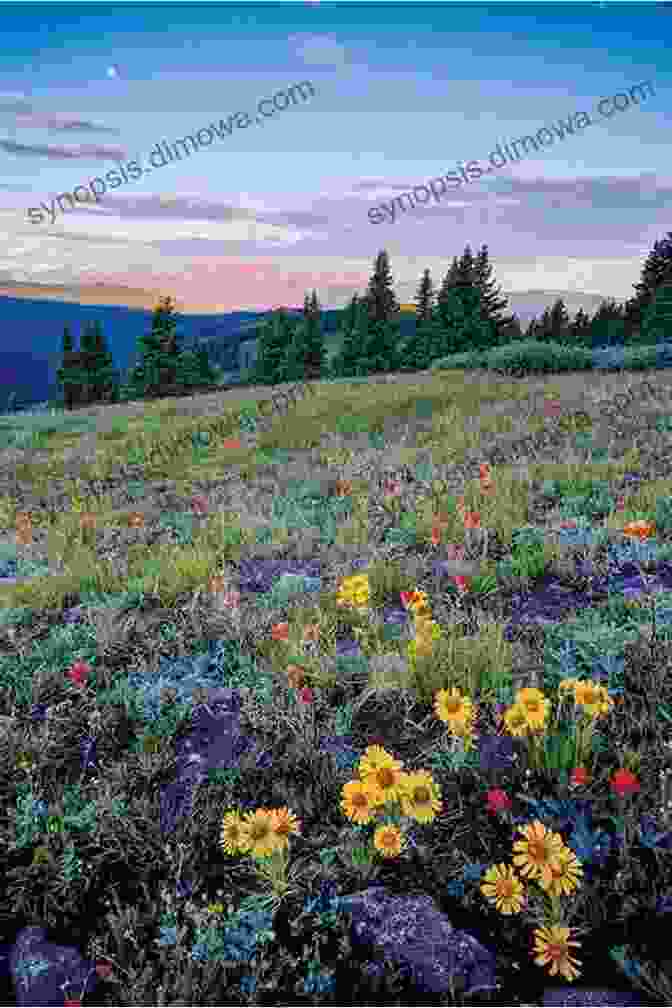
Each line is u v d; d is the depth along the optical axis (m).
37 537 8.64
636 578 4.92
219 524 7.79
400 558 5.90
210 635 4.67
